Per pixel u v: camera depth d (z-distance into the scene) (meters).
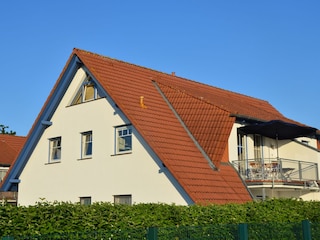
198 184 16.95
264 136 22.41
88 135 21.12
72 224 8.75
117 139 19.66
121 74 22.08
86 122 21.03
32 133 23.02
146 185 18.05
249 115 21.34
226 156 19.97
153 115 19.89
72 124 21.69
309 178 21.55
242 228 11.20
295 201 14.63
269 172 19.64
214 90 28.02
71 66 21.84
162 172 17.62
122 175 18.98
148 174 18.06
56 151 22.45
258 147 22.66
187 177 16.95
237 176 19.45
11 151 35.84
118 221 9.45
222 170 18.97
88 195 20.17
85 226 8.89
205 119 20.38
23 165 23.73
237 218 11.75
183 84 25.66
